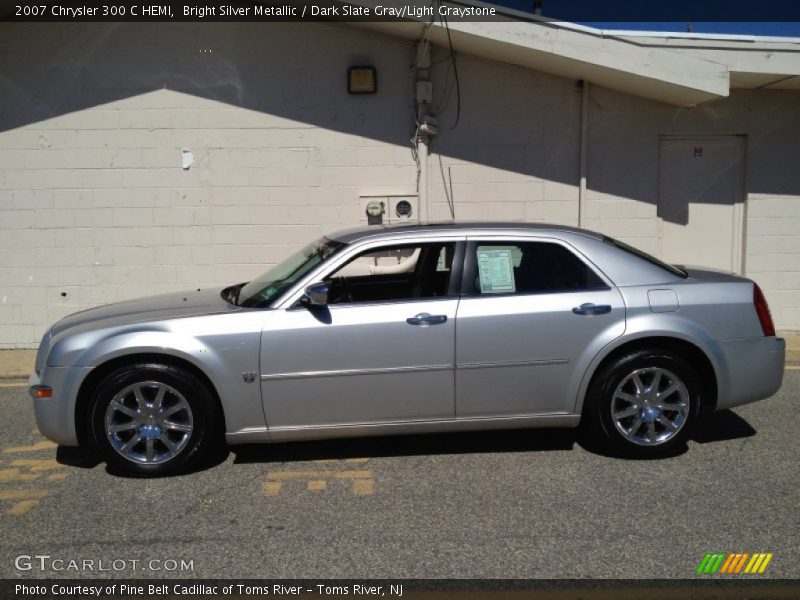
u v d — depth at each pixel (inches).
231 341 203.0
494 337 207.8
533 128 369.7
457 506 188.4
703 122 371.9
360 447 231.8
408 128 366.0
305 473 211.5
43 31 355.6
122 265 368.8
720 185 380.2
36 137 361.1
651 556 162.2
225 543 170.9
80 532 177.3
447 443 234.7
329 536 173.5
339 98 363.9
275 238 369.7
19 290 368.8
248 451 229.0
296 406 205.8
